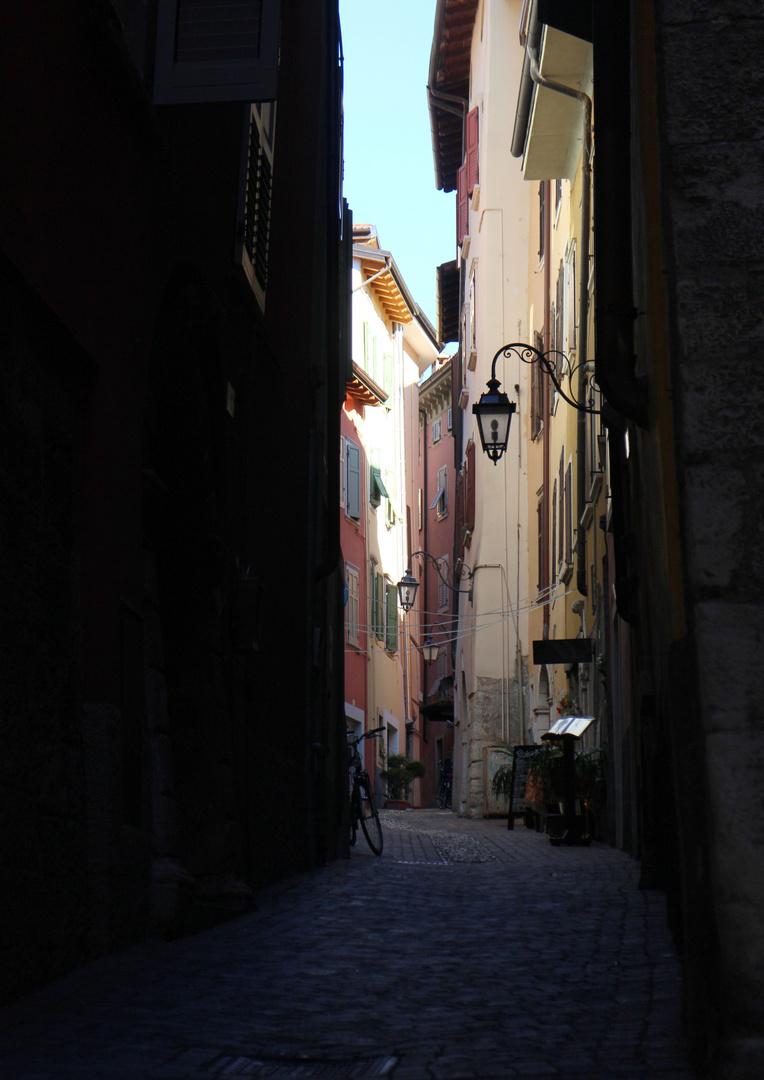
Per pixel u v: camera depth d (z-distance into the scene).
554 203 22.05
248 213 9.40
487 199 29.42
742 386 3.54
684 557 3.54
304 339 12.90
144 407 6.72
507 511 28.22
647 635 9.16
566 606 20.58
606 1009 4.48
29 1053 3.73
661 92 3.78
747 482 3.47
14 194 4.82
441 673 44.31
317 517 13.35
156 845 6.60
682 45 3.75
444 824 22.80
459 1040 4.01
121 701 5.97
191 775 7.98
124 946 5.76
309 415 13.05
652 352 4.06
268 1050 3.91
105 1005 4.49
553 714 23.59
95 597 5.71
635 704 11.38
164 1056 3.78
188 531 8.20
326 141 14.76
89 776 5.47
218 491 8.93
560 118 16.50
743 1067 3.10
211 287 8.38
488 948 6.16
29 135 4.98
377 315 39.47
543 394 24.03
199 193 7.93
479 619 27.94
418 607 47.78
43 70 5.14
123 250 6.30
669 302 3.67
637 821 11.89
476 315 30.81
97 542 5.77
